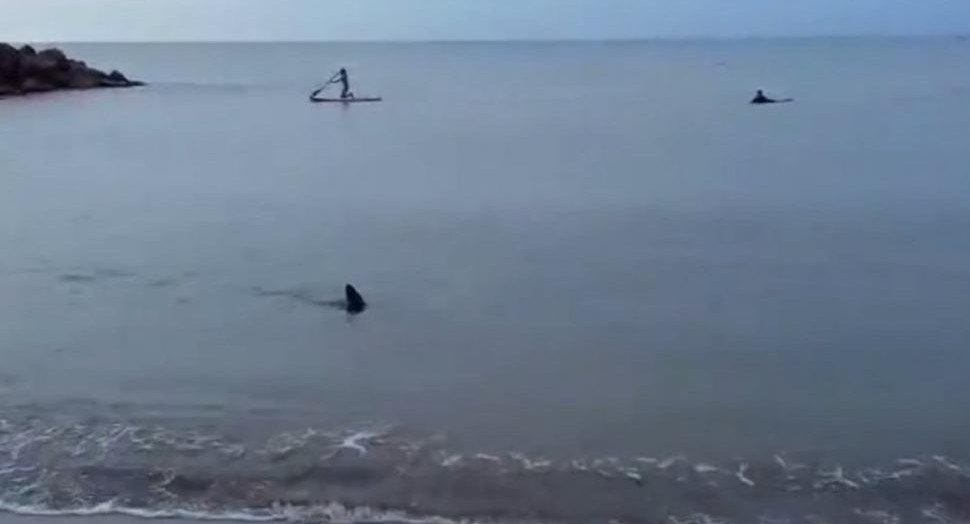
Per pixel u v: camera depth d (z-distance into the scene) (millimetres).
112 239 21188
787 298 15984
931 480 9484
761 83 79938
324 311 15523
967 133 41562
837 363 12930
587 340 13961
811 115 51469
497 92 73250
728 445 10367
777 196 26250
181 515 8711
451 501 9023
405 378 12445
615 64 121500
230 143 41219
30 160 35562
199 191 28312
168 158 36250
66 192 28234
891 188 27281
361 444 10336
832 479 9539
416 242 20703
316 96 66438
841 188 27438
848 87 73500
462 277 17578
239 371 12719
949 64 111125
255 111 57500
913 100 60500
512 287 16875
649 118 51344
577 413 11258
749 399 11688
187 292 16672
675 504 9016
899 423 10953
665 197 26375
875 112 52531
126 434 10602
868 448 10281
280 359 13188
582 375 12555
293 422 10969
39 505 8914
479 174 31391
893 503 9016
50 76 70188
